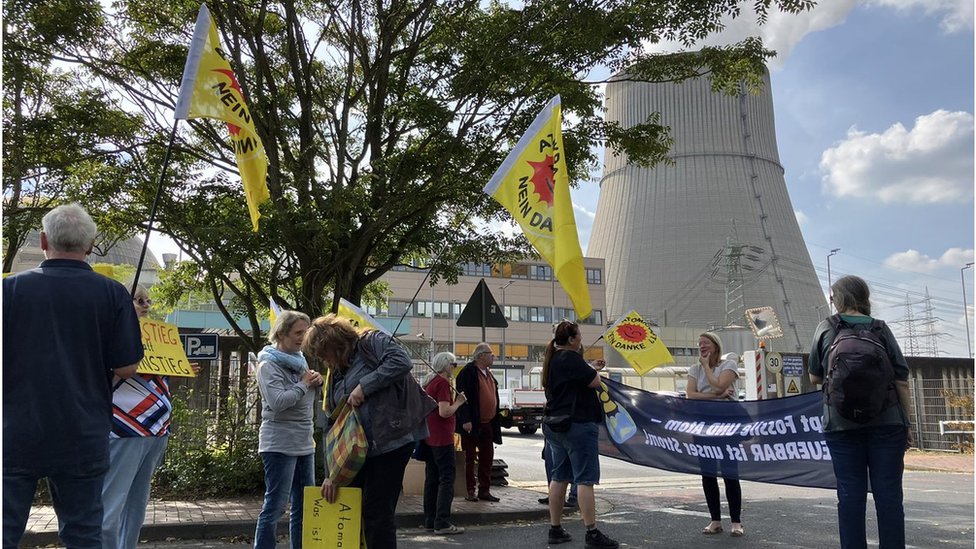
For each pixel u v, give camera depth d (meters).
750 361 16.66
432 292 69.81
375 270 11.12
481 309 8.73
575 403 5.64
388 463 3.87
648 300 67.62
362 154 10.12
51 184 9.28
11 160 8.75
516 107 9.64
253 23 10.28
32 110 9.28
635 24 8.98
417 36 10.55
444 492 6.67
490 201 10.49
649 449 6.71
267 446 4.62
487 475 8.27
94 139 9.18
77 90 9.67
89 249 3.38
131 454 4.18
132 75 10.04
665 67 9.77
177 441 8.40
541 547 5.97
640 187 71.06
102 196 9.52
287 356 4.71
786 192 70.06
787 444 6.04
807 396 6.03
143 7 9.96
